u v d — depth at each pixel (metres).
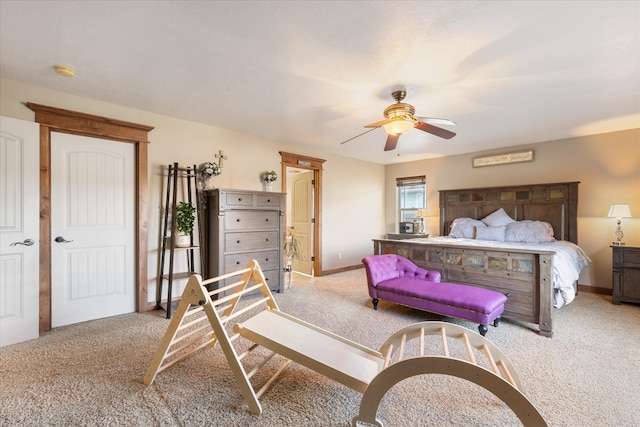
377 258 3.53
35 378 1.94
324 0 1.59
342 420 1.60
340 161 5.80
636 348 2.43
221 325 1.74
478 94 2.83
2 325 2.38
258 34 1.91
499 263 3.00
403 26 1.82
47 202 2.72
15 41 1.99
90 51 2.12
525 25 1.80
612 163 4.11
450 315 2.76
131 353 2.31
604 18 1.72
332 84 2.63
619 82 2.56
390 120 2.62
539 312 2.73
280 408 1.69
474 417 1.62
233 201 3.66
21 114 2.62
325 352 1.84
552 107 3.16
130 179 3.27
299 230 5.67
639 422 1.57
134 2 1.61
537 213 4.62
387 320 3.06
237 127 3.97
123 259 3.22
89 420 1.56
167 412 1.64
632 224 3.96
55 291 2.81
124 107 3.19
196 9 1.67
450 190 5.61
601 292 4.15
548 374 2.03
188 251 3.62
